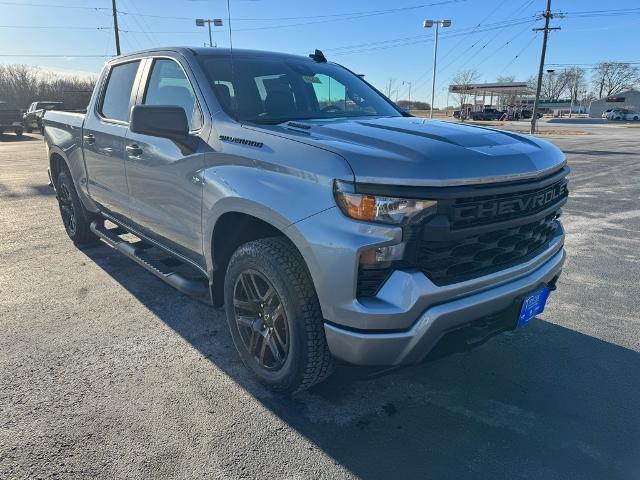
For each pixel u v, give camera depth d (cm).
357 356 235
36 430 256
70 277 472
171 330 369
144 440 251
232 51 369
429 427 267
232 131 290
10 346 342
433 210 224
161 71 373
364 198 221
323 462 239
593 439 259
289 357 265
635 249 588
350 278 226
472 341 256
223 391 293
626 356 343
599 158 1669
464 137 269
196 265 346
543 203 272
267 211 254
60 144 521
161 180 347
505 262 262
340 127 280
